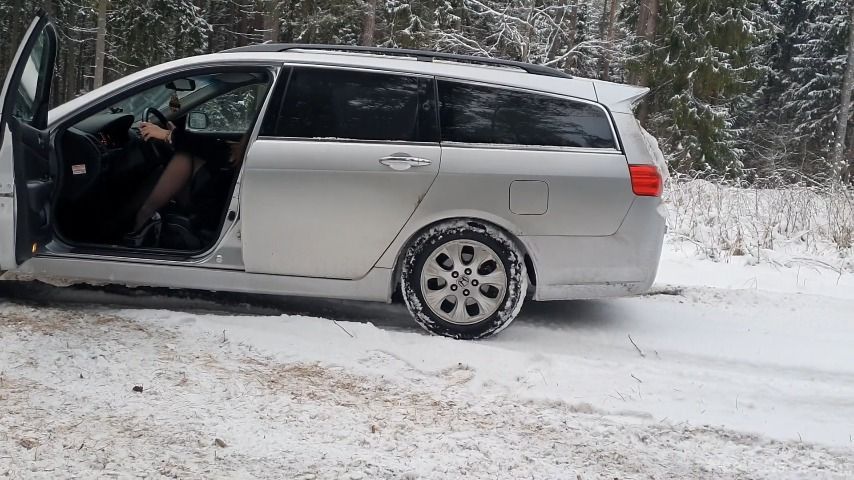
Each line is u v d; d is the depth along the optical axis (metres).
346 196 4.71
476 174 4.72
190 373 3.89
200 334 4.48
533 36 20.56
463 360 4.41
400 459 3.16
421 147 4.77
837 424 3.88
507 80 4.93
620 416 3.82
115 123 5.43
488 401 3.88
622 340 5.13
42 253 4.74
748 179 23.31
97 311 4.78
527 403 3.90
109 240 5.07
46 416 3.28
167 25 29.00
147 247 5.04
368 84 4.88
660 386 4.22
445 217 4.76
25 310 4.65
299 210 4.72
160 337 4.38
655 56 23.00
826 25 33.59
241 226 4.75
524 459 3.26
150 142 5.27
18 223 4.38
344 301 5.61
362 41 22.73
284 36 27.12
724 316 5.90
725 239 8.98
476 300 4.82
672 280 7.19
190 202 5.20
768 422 3.85
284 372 4.05
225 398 3.64
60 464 2.88
